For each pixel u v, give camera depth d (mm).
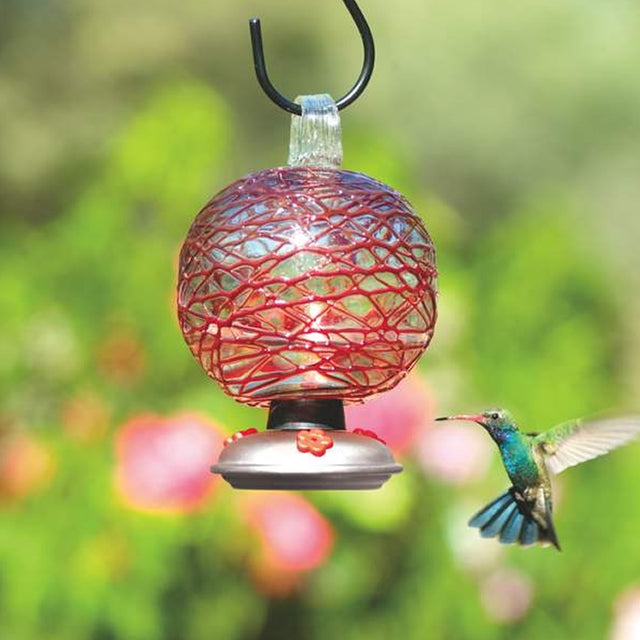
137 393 14812
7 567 13703
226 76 39062
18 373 14797
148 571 13688
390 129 39438
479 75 40250
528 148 40438
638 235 40438
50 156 37812
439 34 40125
